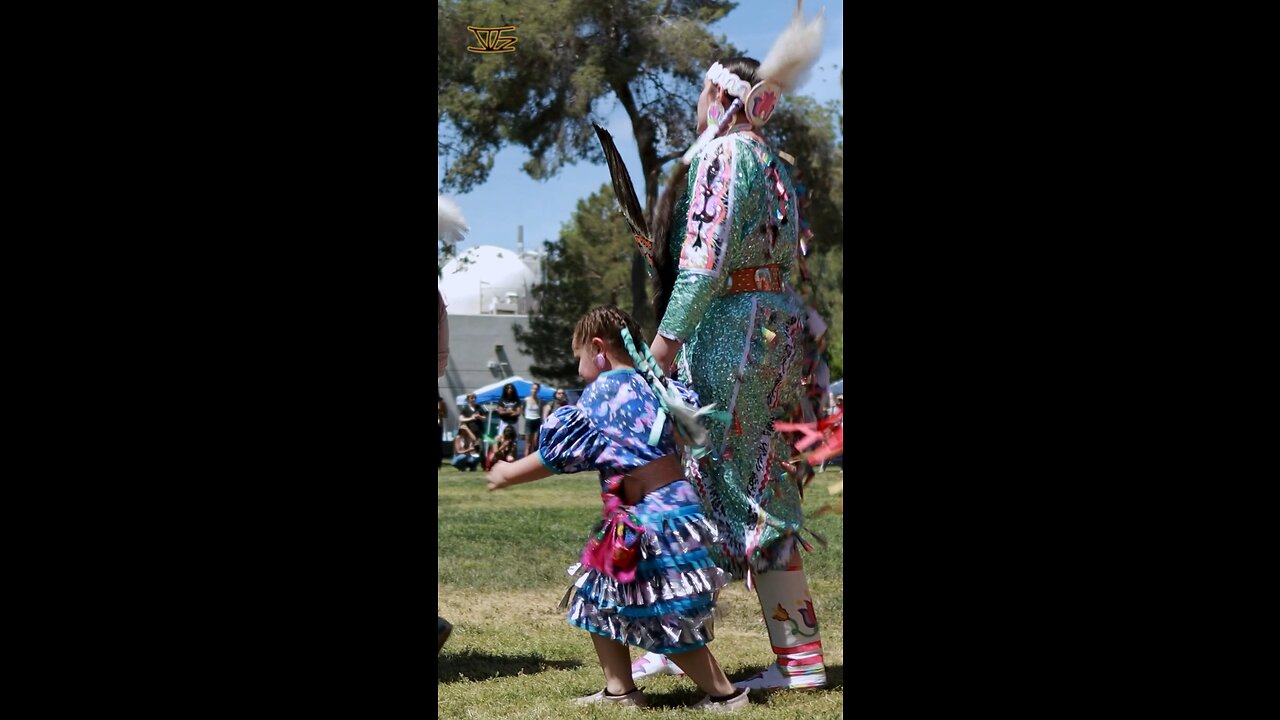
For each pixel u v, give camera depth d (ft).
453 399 90.17
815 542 19.97
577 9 61.57
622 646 10.14
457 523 24.77
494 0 61.82
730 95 11.43
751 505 10.93
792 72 11.38
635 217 11.50
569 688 10.62
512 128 63.10
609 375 10.33
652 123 64.59
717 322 11.14
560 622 13.96
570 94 62.44
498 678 11.06
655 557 9.86
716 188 11.02
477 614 14.47
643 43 62.39
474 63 62.18
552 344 87.86
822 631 13.24
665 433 10.18
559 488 40.27
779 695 10.50
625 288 88.63
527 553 19.45
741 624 14.05
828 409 11.74
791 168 11.98
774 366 11.17
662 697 10.46
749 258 11.23
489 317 91.61
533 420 60.59
